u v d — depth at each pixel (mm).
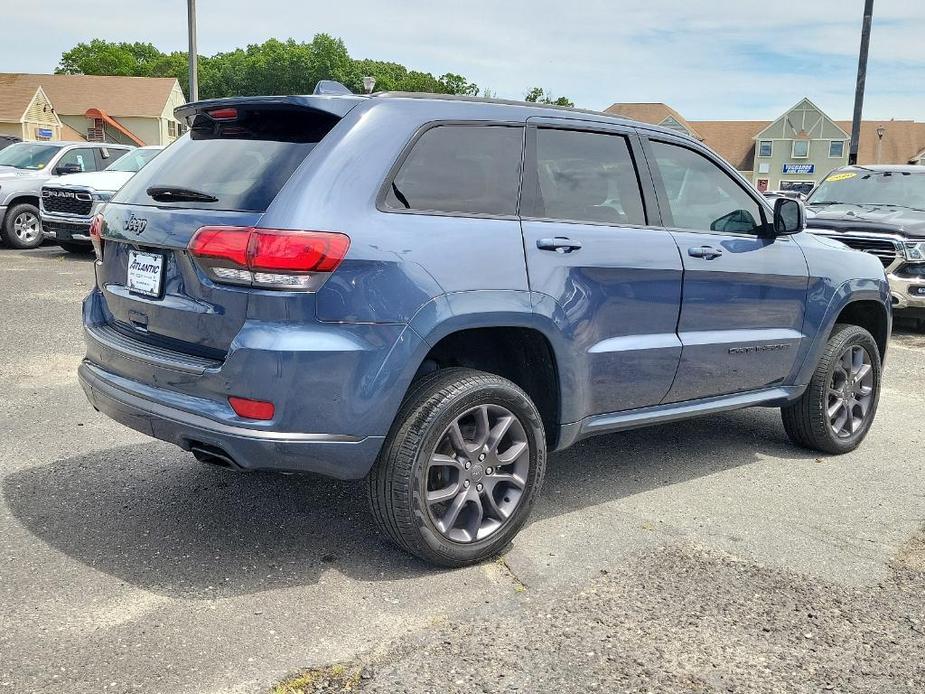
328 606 3203
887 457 5371
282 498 4203
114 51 126812
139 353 3428
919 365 8328
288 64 112688
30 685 2639
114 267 3730
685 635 3100
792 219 4707
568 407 3863
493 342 3883
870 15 18016
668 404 4426
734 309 4590
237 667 2787
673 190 4387
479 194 3584
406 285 3230
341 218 3152
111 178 13711
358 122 3346
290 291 3053
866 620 3266
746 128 90062
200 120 3775
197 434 3178
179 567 3457
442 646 2961
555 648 2979
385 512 3373
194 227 3217
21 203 14805
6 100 53188
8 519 3850
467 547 3521
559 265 3717
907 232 9641
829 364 5184
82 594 3213
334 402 3131
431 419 3340
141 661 2795
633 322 4082
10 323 8227
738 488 4688
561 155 3922
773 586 3510
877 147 84250
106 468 4523
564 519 4145
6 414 5395
